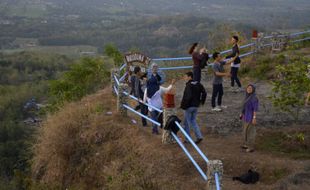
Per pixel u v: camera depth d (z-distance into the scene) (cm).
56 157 1112
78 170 1060
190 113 944
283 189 756
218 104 1195
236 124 1091
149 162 916
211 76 1611
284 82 1083
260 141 972
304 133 989
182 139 991
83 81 1653
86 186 1017
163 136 968
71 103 1331
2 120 4225
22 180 1295
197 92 936
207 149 938
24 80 6706
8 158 2864
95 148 1072
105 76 1711
